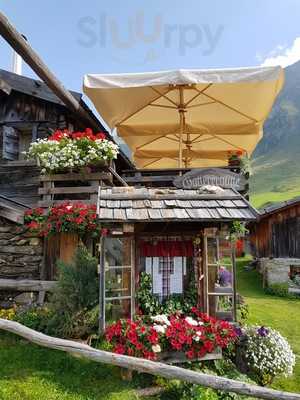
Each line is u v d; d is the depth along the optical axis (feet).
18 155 28.58
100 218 13.07
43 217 21.13
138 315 14.53
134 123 28.63
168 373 11.72
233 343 14.74
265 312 27.99
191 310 14.75
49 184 22.07
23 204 23.25
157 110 27.27
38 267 21.36
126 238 14.71
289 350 14.85
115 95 24.08
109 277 18.45
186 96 26.12
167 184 24.75
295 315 27.27
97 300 16.90
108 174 21.58
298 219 41.45
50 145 22.16
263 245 47.50
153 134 28.78
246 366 14.80
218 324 14.11
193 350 13.62
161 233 14.98
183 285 15.11
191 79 20.30
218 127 28.04
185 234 15.06
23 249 21.49
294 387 14.47
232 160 25.70
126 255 14.70
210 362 14.43
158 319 13.92
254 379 14.43
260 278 47.09
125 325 13.64
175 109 27.07
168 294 15.02
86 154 21.79
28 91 27.37
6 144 27.86
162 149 34.32
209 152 34.04
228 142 30.83
